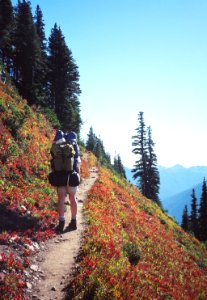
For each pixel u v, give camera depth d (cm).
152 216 2552
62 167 1001
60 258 845
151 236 1730
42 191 1312
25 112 2261
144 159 6762
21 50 5384
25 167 1428
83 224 1127
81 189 1767
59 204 1020
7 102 2017
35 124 2181
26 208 1080
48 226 1022
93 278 730
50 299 665
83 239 976
